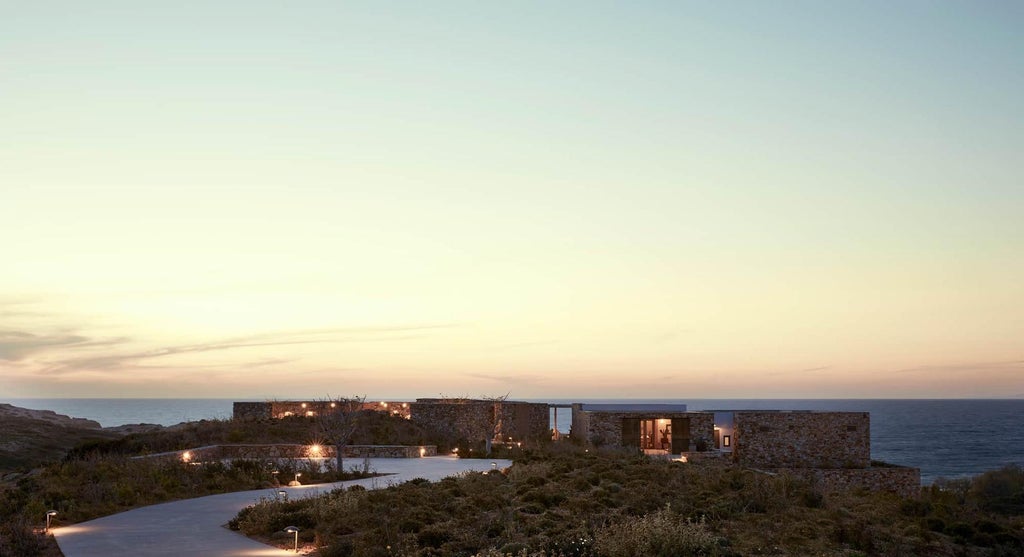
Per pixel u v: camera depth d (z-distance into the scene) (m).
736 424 63.72
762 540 24.55
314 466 44.28
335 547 21.81
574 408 76.88
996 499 76.19
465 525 25.56
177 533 25.61
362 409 68.12
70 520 28.17
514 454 54.53
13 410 99.88
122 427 104.94
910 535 26.91
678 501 29.25
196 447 54.47
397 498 29.22
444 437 66.44
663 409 76.50
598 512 27.62
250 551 22.67
